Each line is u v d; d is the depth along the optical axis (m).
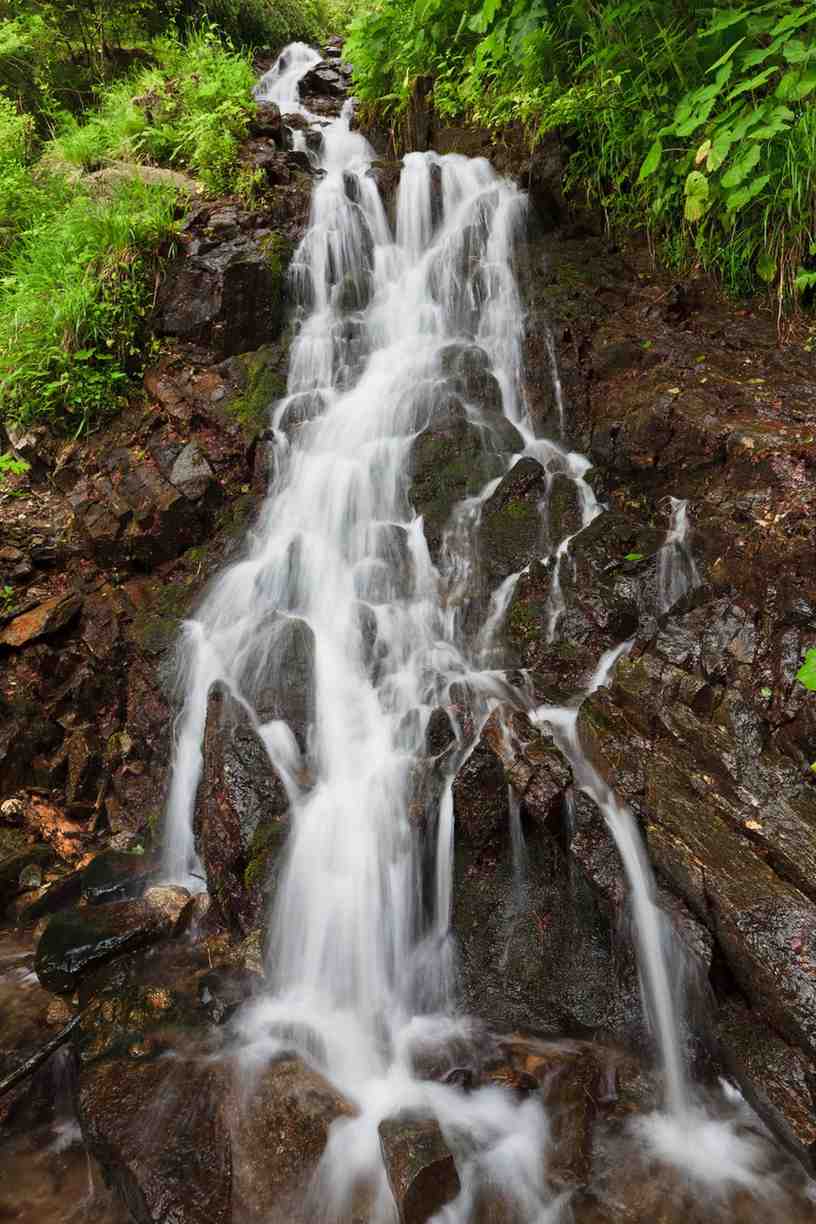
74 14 11.27
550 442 5.79
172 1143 3.03
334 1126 3.12
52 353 6.80
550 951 3.65
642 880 3.37
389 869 3.99
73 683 5.73
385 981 3.89
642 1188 2.88
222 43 13.34
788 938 2.90
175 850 4.91
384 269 7.59
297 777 4.46
